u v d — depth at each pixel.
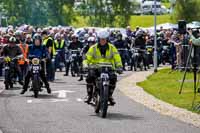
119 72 30.95
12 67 46.28
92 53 30.98
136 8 167.50
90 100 31.70
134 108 33.78
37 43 41.19
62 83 51.34
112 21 162.00
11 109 33.22
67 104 35.66
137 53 68.75
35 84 39.53
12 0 152.62
